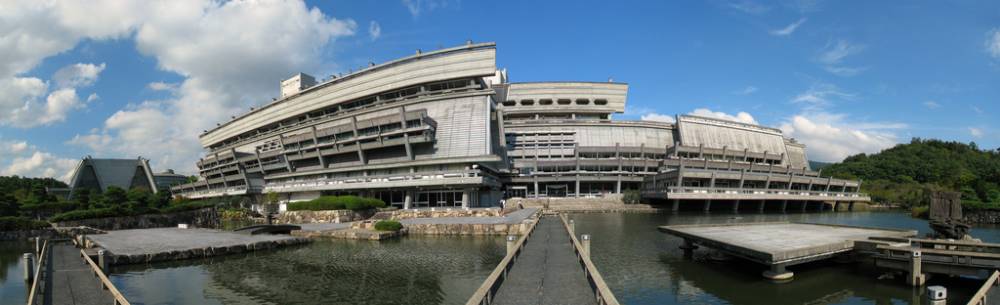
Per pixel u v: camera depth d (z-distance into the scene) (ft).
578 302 47.29
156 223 211.82
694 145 391.24
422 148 277.23
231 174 384.06
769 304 64.85
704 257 98.58
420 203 269.44
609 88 413.59
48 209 212.84
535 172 335.26
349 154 303.07
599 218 218.38
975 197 239.71
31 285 81.56
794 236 94.58
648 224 181.68
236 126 424.87
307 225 183.52
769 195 293.43
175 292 76.54
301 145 316.60
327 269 93.86
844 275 78.43
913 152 533.14
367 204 221.46
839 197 330.34
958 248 78.84
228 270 93.61
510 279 57.98
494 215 195.52
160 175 634.43
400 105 295.28
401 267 95.04
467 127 272.51
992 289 57.72
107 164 476.95
